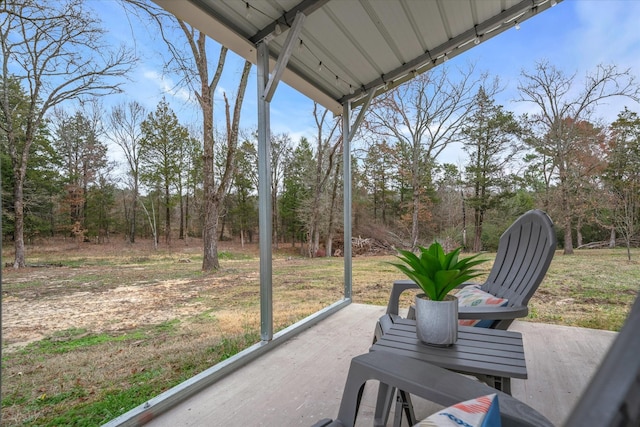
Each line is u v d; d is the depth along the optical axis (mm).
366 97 3562
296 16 2127
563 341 2496
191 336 2912
